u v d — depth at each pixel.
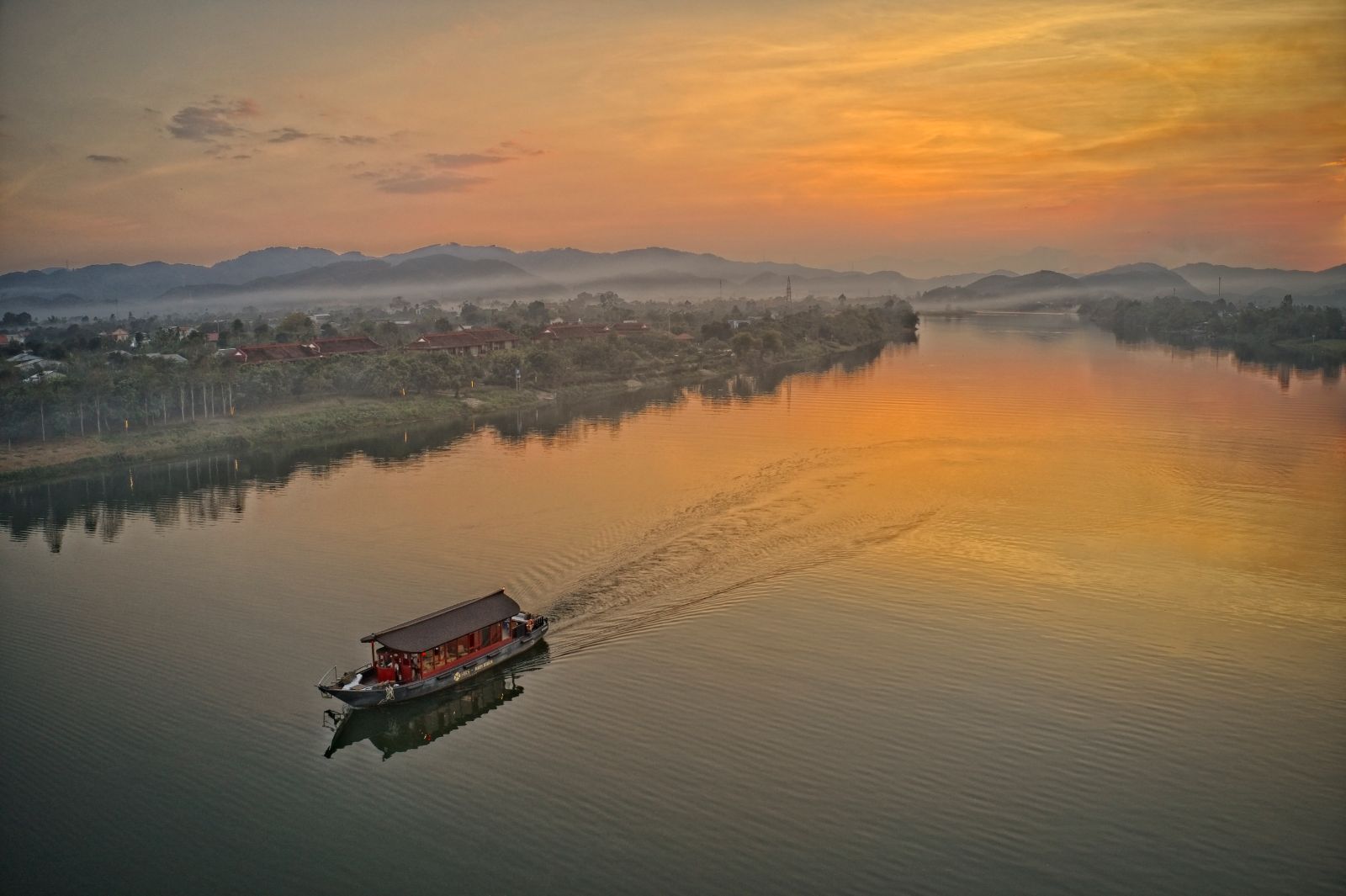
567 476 92.69
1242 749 41.62
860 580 62.06
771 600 58.94
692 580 62.41
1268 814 37.28
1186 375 158.75
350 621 57.88
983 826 36.88
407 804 40.09
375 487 91.00
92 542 76.12
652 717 45.56
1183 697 46.16
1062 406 127.19
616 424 123.69
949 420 119.25
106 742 45.47
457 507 81.69
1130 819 37.19
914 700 46.28
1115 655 50.66
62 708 48.62
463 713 47.47
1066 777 39.81
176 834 38.50
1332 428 107.12
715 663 50.72
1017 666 49.50
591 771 41.44
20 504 89.19
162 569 68.75
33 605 62.41
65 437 108.38
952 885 33.75
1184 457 94.81
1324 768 40.09
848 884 33.94
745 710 45.78
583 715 46.06
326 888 35.00
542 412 136.50
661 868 35.19
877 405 133.88
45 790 41.62
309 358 157.50
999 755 41.50
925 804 38.22
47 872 36.25
